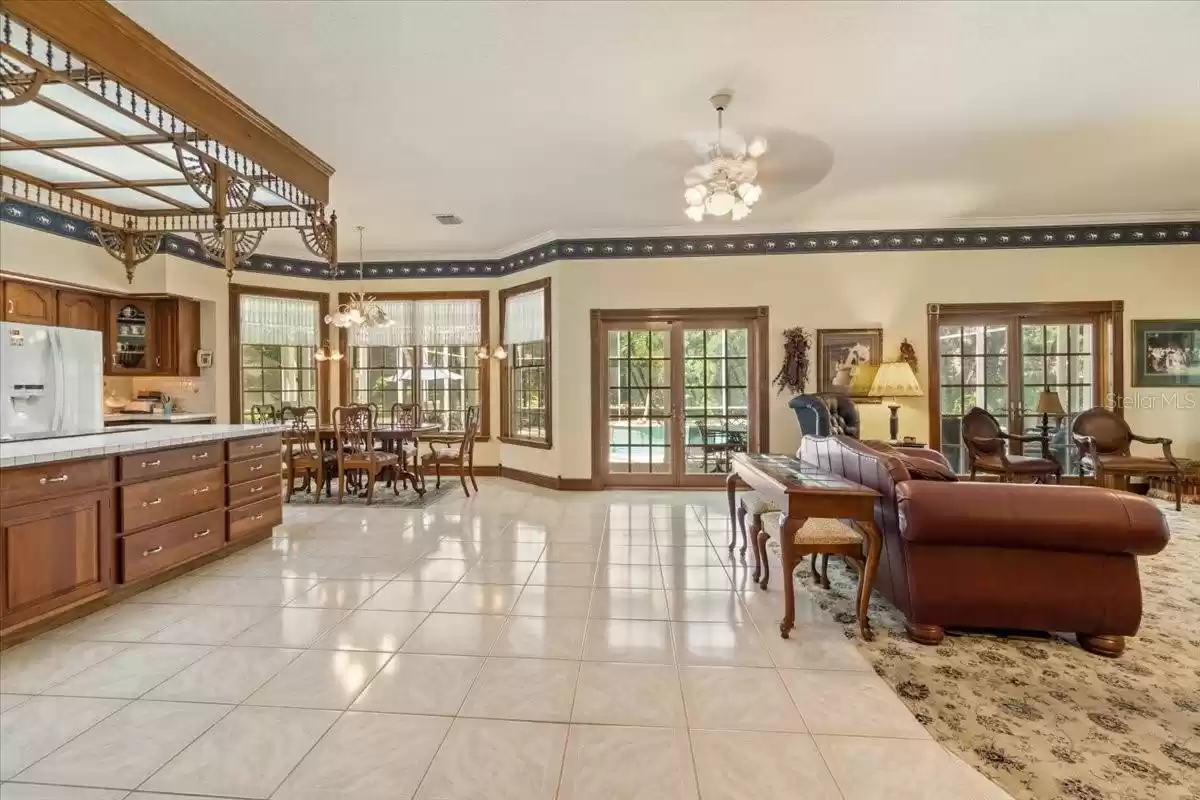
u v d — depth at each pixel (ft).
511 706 6.92
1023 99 11.31
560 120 11.96
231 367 22.16
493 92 10.78
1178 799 5.36
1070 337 19.89
